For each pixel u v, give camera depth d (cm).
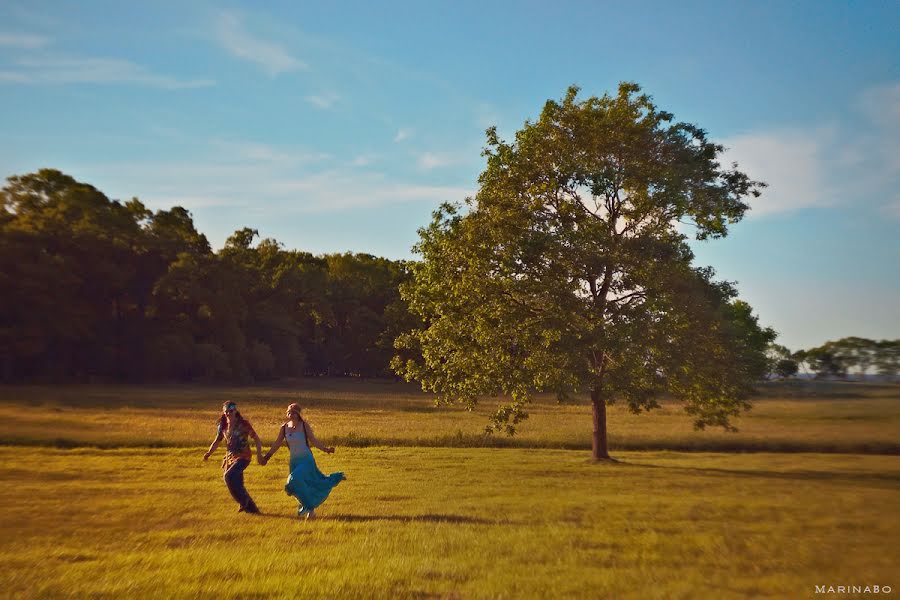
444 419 4459
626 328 2080
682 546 855
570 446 2881
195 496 1352
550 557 793
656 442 2842
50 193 9375
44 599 618
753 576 705
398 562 758
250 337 10669
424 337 2500
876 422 2247
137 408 4884
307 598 614
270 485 1545
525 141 2377
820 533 954
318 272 12206
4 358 7594
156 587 656
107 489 1417
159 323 9262
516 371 2250
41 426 3161
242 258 10844
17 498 1278
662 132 2366
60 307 7775
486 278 2350
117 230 9088
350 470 1900
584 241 2189
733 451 2688
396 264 13112
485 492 1445
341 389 9075
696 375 2239
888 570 729
